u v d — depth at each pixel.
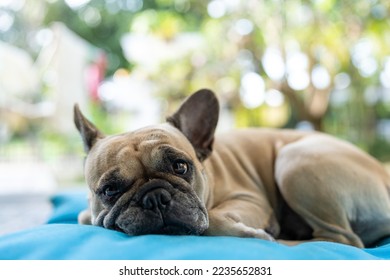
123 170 0.77
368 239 0.91
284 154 0.95
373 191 0.90
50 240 0.70
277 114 2.12
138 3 2.80
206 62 2.10
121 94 2.67
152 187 0.74
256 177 0.98
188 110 0.90
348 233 0.87
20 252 0.69
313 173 0.89
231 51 2.05
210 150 0.90
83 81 2.39
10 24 2.84
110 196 0.78
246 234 0.75
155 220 0.72
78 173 2.41
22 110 2.28
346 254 0.71
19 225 1.22
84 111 2.38
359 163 0.92
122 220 0.74
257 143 1.03
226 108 2.25
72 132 2.38
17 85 2.33
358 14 1.90
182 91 2.15
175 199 0.73
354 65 2.11
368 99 2.32
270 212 0.94
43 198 1.72
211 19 2.10
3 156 2.43
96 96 2.56
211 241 0.68
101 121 2.63
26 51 2.86
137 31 2.20
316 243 0.74
